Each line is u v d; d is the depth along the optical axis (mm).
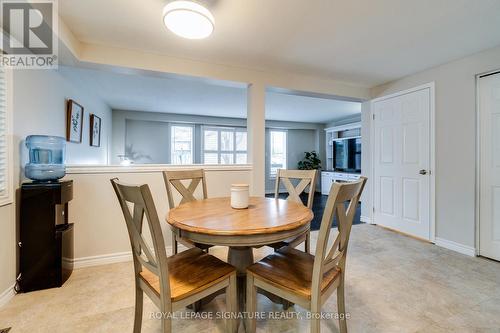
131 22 1924
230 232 1165
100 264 2287
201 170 2285
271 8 1756
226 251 2645
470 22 1955
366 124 3822
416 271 2172
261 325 1471
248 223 1275
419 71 3021
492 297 1763
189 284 1183
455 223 2689
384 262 2361
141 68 2436
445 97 2781
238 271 1667
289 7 1747
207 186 2740
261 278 1270
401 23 1968
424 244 2861
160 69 2510
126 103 5062
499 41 2266
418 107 3062
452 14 1844
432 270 2193
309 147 7852
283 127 7387
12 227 1779
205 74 2699
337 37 2188
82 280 2002
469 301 1715
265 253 2557
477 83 2521
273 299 1654
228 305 1316
